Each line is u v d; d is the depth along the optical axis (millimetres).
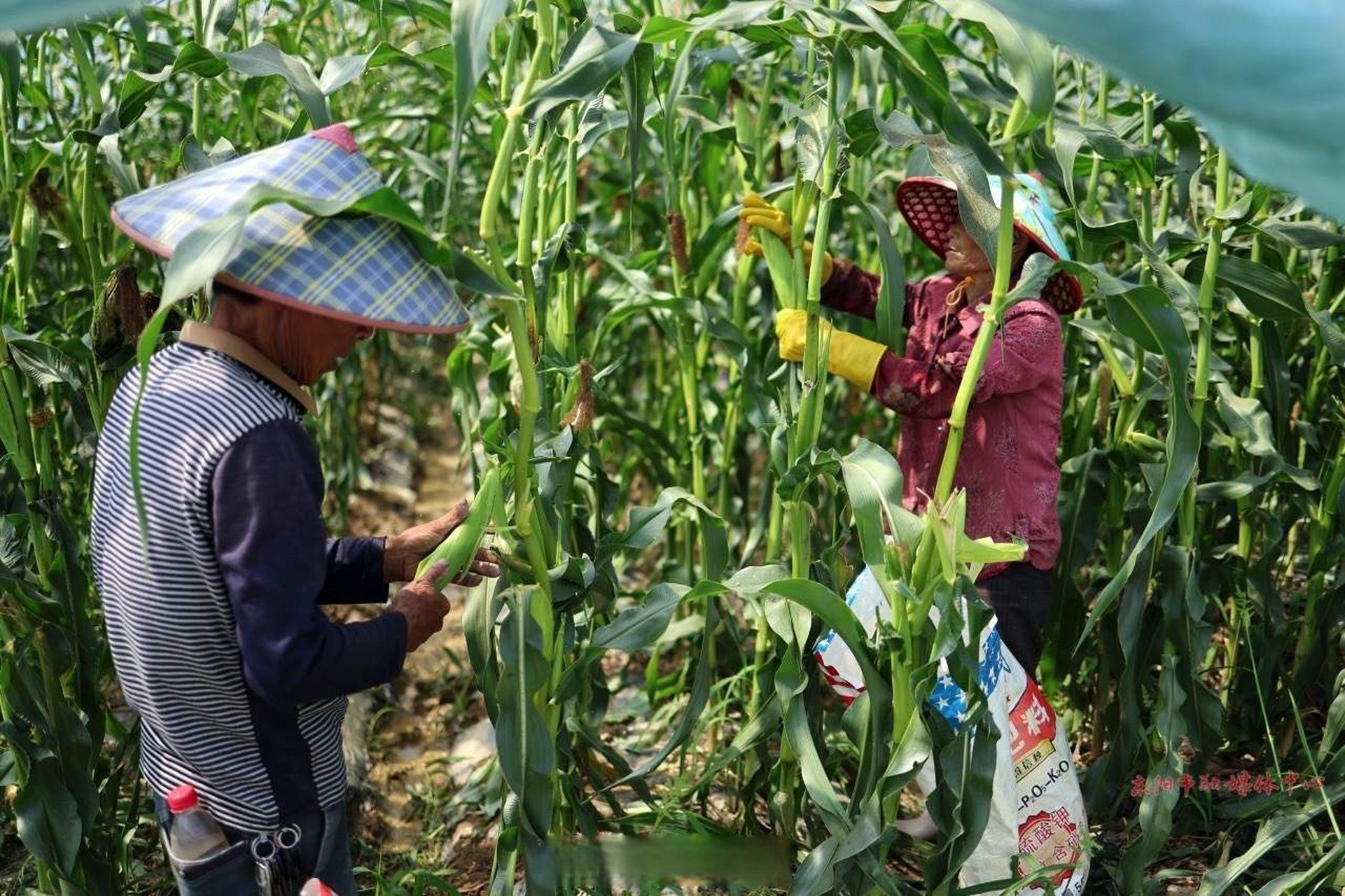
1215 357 3109
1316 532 3158
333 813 2014
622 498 4949
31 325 3039
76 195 3498
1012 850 2543
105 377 2721
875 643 2500
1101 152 2607
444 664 4273
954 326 2795
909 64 2107
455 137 1744
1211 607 3217
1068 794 2629
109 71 3451
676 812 2947
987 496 2783
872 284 3152
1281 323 3379
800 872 2434
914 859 3055
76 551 2676
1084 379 3748
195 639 1816
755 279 4051
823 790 2438
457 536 2143
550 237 3027
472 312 4402
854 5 2209
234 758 1900
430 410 6871
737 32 2572
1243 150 1440
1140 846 2719
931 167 3102
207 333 1861
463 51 1716
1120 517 3236
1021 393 2752
